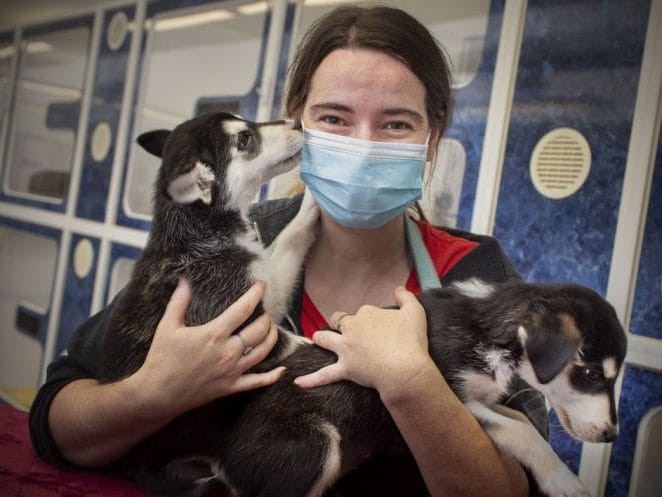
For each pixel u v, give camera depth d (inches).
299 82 20.7
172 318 16.8
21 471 17.6
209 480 16.6
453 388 16.3
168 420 16.0
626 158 26.4
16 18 64.6
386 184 19.1
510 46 29.8
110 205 50.0
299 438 15.8
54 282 54.6
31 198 58.9
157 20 48.3
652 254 25.7
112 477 17.8
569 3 28.2
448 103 20.9
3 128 65.1
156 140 22.8
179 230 19.7
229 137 20.7
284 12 39.6
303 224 21.6
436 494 14.7
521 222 29.4
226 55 43.4
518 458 15.2
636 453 25.6
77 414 16.5
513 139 29.8
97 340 19.9
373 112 18.8
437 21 32.9
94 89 53.2
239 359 15.9
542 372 14.4
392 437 16.7
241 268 19.4
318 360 17.3
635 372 25.8
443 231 23.5
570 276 27.8
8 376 58.4
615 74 26.8
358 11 19.7
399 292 17.7
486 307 16.9
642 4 26.1
